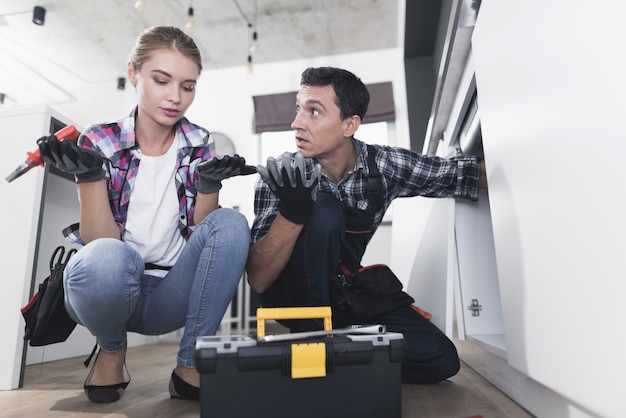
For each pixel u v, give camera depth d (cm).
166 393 135
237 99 533
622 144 49
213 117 532
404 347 79
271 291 152
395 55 504
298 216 116
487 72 102
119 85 562
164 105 116
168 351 286
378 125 490
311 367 75
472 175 154
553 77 66
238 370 74
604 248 54
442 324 160
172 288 122
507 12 86
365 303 141
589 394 60
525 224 82
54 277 118
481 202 169
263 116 511
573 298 63
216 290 114
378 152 156
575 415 72
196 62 118
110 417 106
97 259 105
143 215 127
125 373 131
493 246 167
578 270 61
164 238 128
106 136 125
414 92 356
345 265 153
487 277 166
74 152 98
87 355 264
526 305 84
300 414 75
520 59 80
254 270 137
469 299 166
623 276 50
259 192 146
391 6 445
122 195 125
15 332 151
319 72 146
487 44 101
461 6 111
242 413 74
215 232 115
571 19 59
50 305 116
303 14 459
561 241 67
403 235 287
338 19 466
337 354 76
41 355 228
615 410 53
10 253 155
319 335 81
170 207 129
